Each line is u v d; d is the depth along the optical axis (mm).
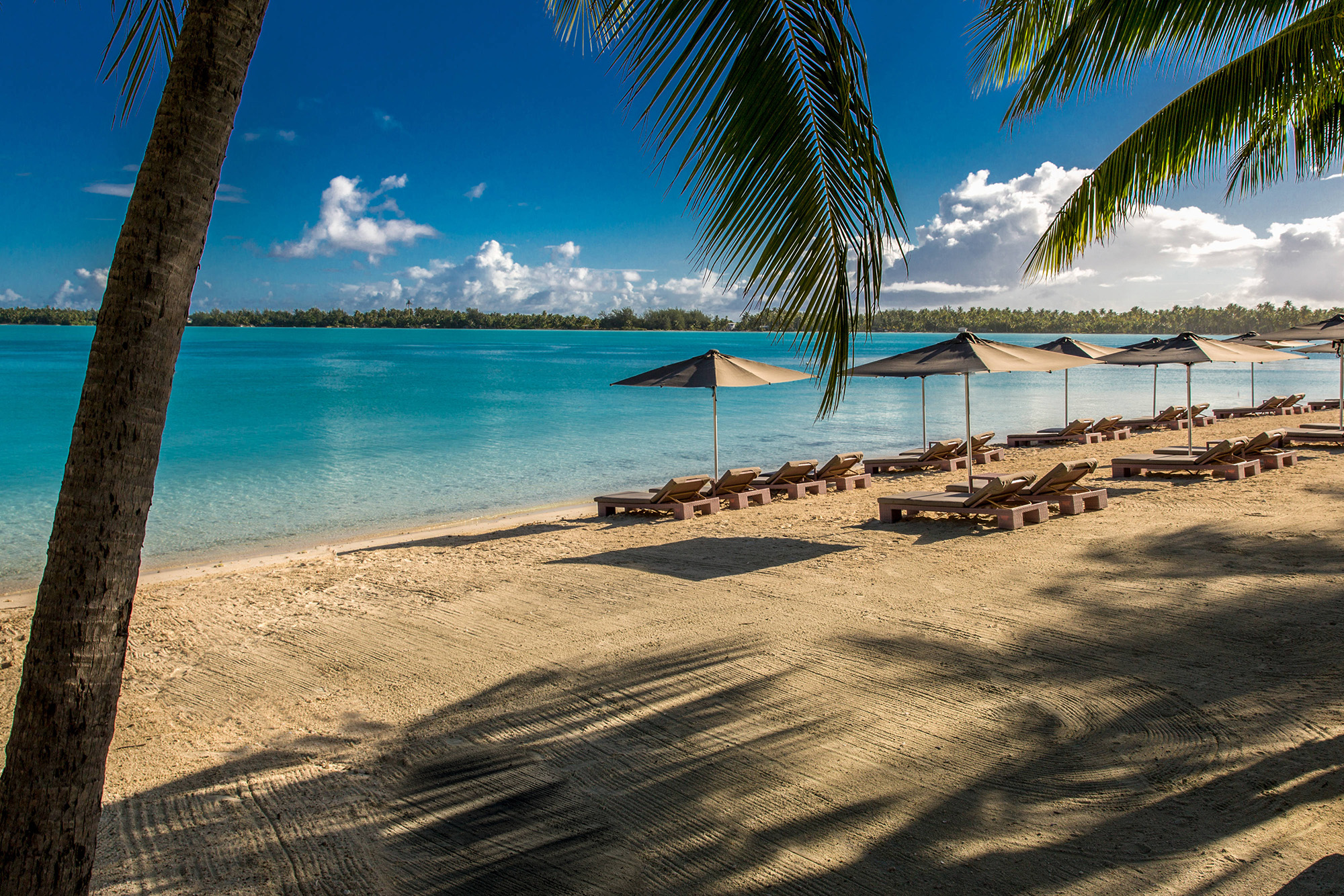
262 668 5320
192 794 3662
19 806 1898
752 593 6473
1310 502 9117
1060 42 7133
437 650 5516
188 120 1874
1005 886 2740
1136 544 7449
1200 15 6656
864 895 2736
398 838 3248
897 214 2807
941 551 7609
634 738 4043
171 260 1883
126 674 5273
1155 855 2865
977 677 4582
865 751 3781
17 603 7449
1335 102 8766
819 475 12117
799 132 2812
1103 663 4688
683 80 2643
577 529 9789
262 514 11664
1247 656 4672
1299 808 3102
